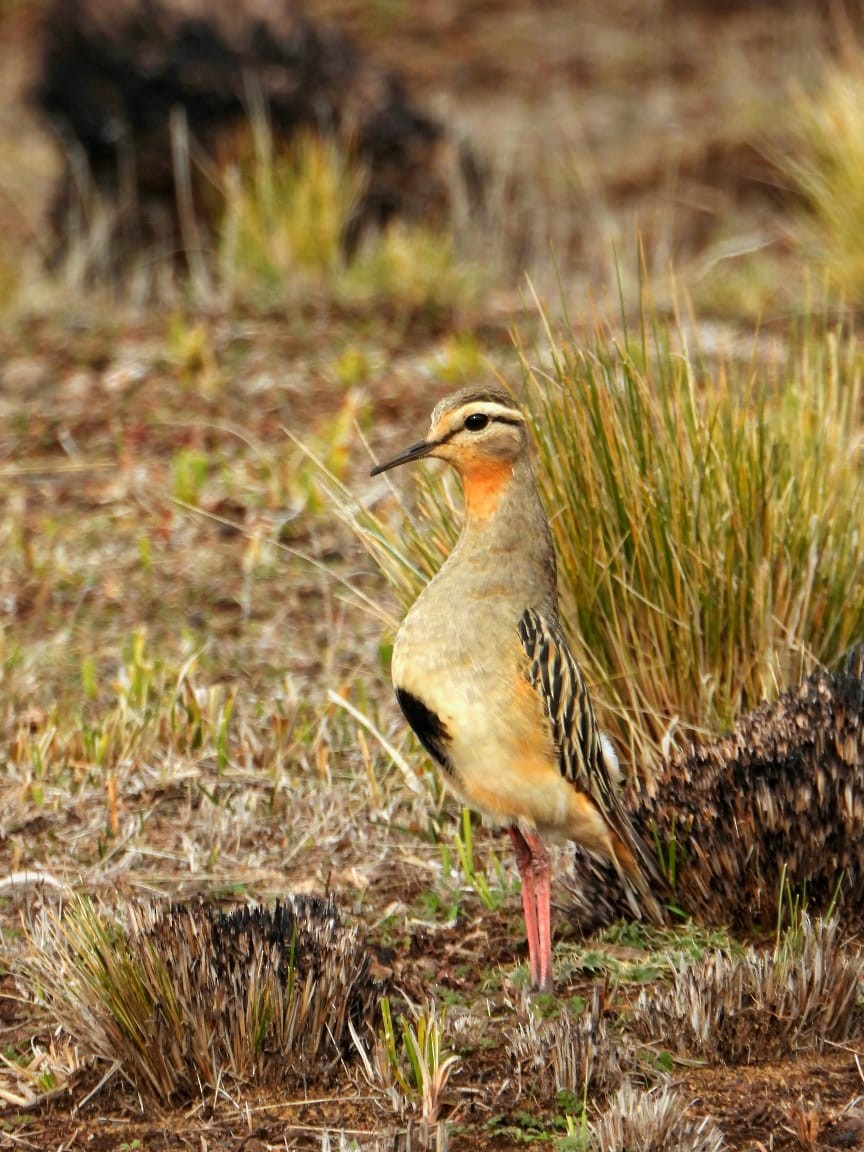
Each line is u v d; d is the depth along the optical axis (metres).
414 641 8.32
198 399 16.12
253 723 11.71
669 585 10.16
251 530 14.02
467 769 8.32
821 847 9.09
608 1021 8.30
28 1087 8.11
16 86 29.69
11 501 14.68
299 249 18.78
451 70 29.84
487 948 9.23
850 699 9.43
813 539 10.26
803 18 30.41
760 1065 7.92
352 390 16.09
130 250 20.06
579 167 24.64
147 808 10.79
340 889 9.89
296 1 22.28
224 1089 7.94
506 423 8.34
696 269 19.95
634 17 31.38
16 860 10.18
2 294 19.23
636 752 10.27
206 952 8.15
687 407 10.61
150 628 12.92
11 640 12.77
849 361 12.09
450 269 18.56
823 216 18.56
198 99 20.20
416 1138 7.29
